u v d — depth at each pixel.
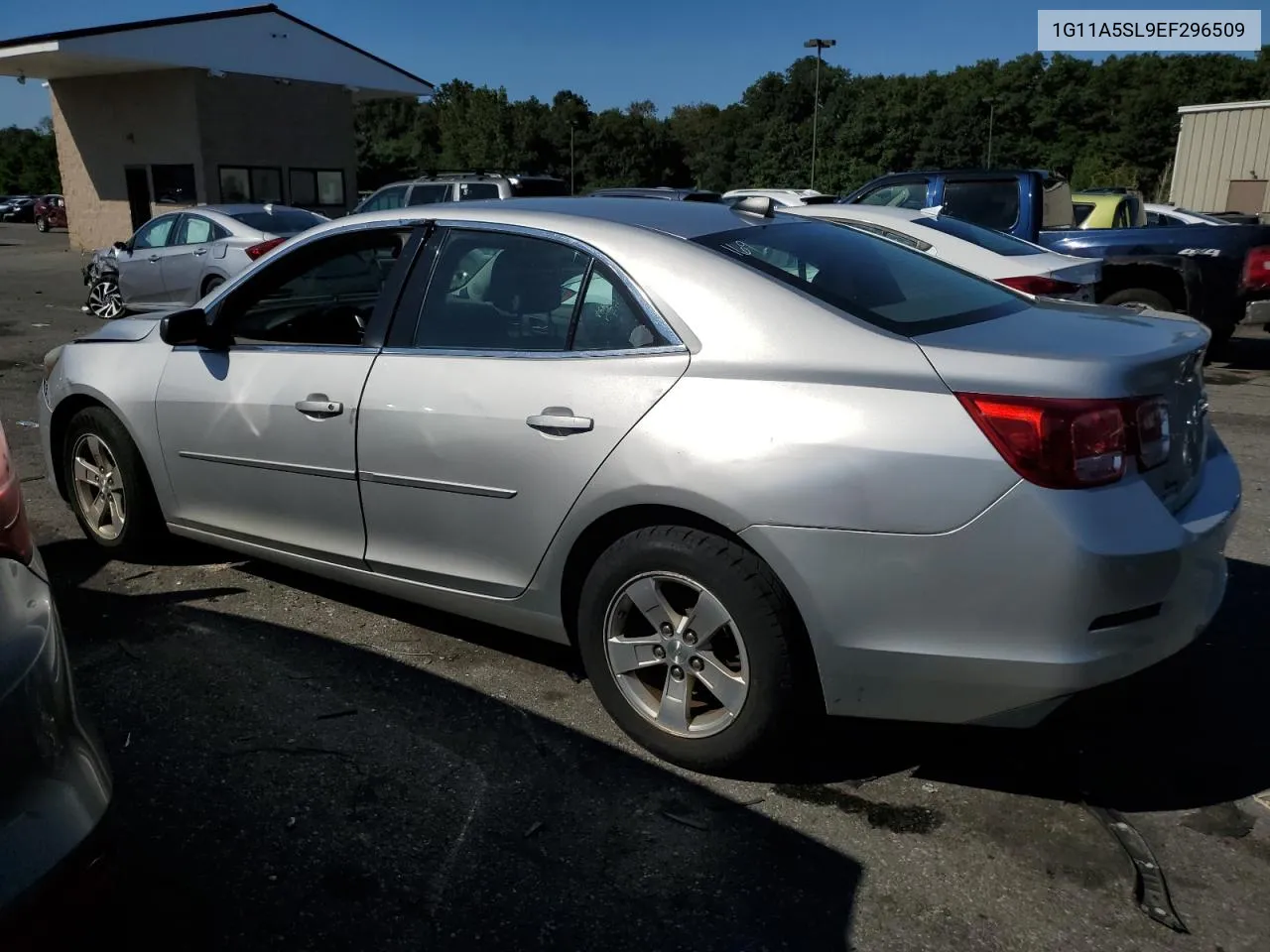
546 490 3.13
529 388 3.18
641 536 2.98
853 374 2.72
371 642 3.93
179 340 3.99
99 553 4.78
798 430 2.71
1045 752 3.19
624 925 2.45
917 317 2.98
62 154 27.16
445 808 2.90
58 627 2.15
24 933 1.82
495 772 3.07
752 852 2.72
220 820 2.84
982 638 2.59
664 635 3.04
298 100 26.30
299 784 3.00
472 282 3.46
